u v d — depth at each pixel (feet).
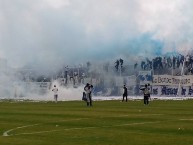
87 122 116.57
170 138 83.82
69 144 77.15
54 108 182.29
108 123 113.50
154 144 76.64
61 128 102.37
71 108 181.47
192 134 89.86
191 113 147.74
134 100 267.39
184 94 307.78
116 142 79.25
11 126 107.24
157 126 105.09
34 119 126.52
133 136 87.10
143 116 134.82
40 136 87.97
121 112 153.38
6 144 77.36
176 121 117.80
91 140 81.92
